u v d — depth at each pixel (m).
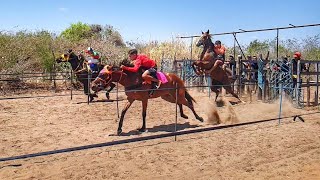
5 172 7.13
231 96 17.22
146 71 10.21
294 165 7.79
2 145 9.08
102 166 7.53
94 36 30.91
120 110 14.00
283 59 16.06
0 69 21.00
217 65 14.62
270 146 9.05
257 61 16.72
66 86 21.47
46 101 16.12
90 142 9.35
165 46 26.50
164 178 6.98
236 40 16.34
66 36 30.59
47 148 8.83
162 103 15.66
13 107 14.48
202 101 15.77
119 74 10.01
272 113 13.30
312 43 25.64
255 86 16.97
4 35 22.77
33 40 23.80
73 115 12.98
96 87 10.01
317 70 15.43
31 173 7.11
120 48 29.11
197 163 7.80
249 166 7.69
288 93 15.21
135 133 10.28
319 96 18.20
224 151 8.60
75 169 7.35
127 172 7.24
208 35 14.88
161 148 8.76
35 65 23.11
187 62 19.05
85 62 17.19
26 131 10.59
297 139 9.69
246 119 12.25
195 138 9.66
